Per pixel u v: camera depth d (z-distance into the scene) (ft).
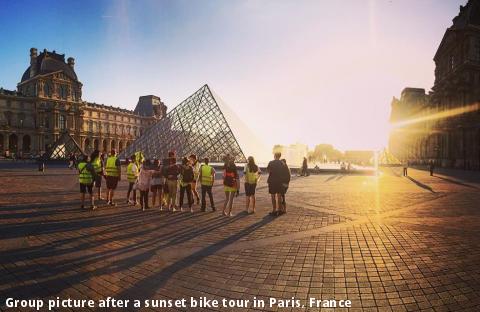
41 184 79.20
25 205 48.67
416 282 20.58
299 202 54.90
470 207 49.70
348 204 52.65
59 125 378.73
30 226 35.12
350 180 111.86
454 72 214.48
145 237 30.96
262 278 21.04
